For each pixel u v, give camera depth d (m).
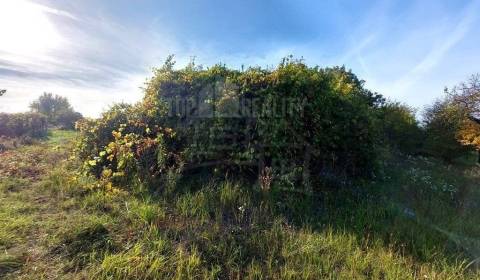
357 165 6.02
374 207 4.86
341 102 5.64
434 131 14.23
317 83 5.39
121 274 2.84
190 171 5.52
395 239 3.84
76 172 5.64
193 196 4.59
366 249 3.60
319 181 5.50
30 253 3.09
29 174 5.86
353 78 12.84
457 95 13.40
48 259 3.02
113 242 3.35
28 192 4.82
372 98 13.73
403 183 6.79
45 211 4.12
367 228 4.16
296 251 3.42
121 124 5.97
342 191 5.34
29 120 13.52
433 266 3.28
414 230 4.21
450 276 3.14
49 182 5.20
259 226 3.93
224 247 3.39
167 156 5.36
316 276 3.05
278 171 5.12
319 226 4.12
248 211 4.33
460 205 5.90
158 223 3.80
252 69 5.68
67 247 3.20
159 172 5.26
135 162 5.29
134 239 3.45
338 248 3.53
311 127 5.40
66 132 15.84
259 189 4.85
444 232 4.34
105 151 5.59
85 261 3.02
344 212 4.62
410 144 14.12
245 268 3.14
